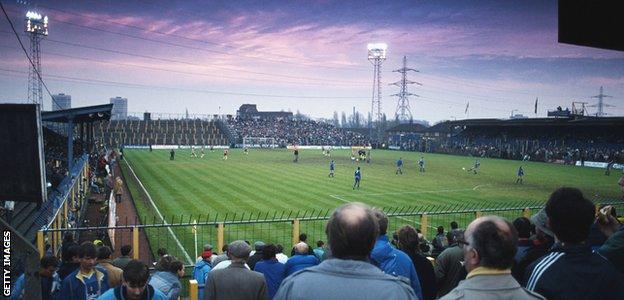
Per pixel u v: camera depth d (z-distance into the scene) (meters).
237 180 42.72
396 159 74.75
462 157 83.94
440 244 14.74
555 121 79.31
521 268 5.19
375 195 35.34
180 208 28.94
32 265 3.88
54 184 24.77
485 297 2.98
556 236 3.70
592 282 3.42
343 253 3.07
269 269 8.38
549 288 3.49
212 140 115.31
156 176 45.53
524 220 7.18
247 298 6.18
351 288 2.89
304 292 2.93
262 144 112.94
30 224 17.38
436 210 29.48
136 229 15.60
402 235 6.84
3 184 4.84
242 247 6.33
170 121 122.00
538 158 77.00
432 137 115.62
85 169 35.59
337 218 3.09
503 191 39.22
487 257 3.04
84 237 20.61
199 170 51.69
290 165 59.62
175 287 7.89
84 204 29.45
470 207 30.94
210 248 11.30
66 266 7.86
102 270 7.10
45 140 43.09
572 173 57.19
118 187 30.58
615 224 6.55
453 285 7.16
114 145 107.19
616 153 70.25
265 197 33.19
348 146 116.19
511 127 95.94
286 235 22.11
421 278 6.64
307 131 131.38
